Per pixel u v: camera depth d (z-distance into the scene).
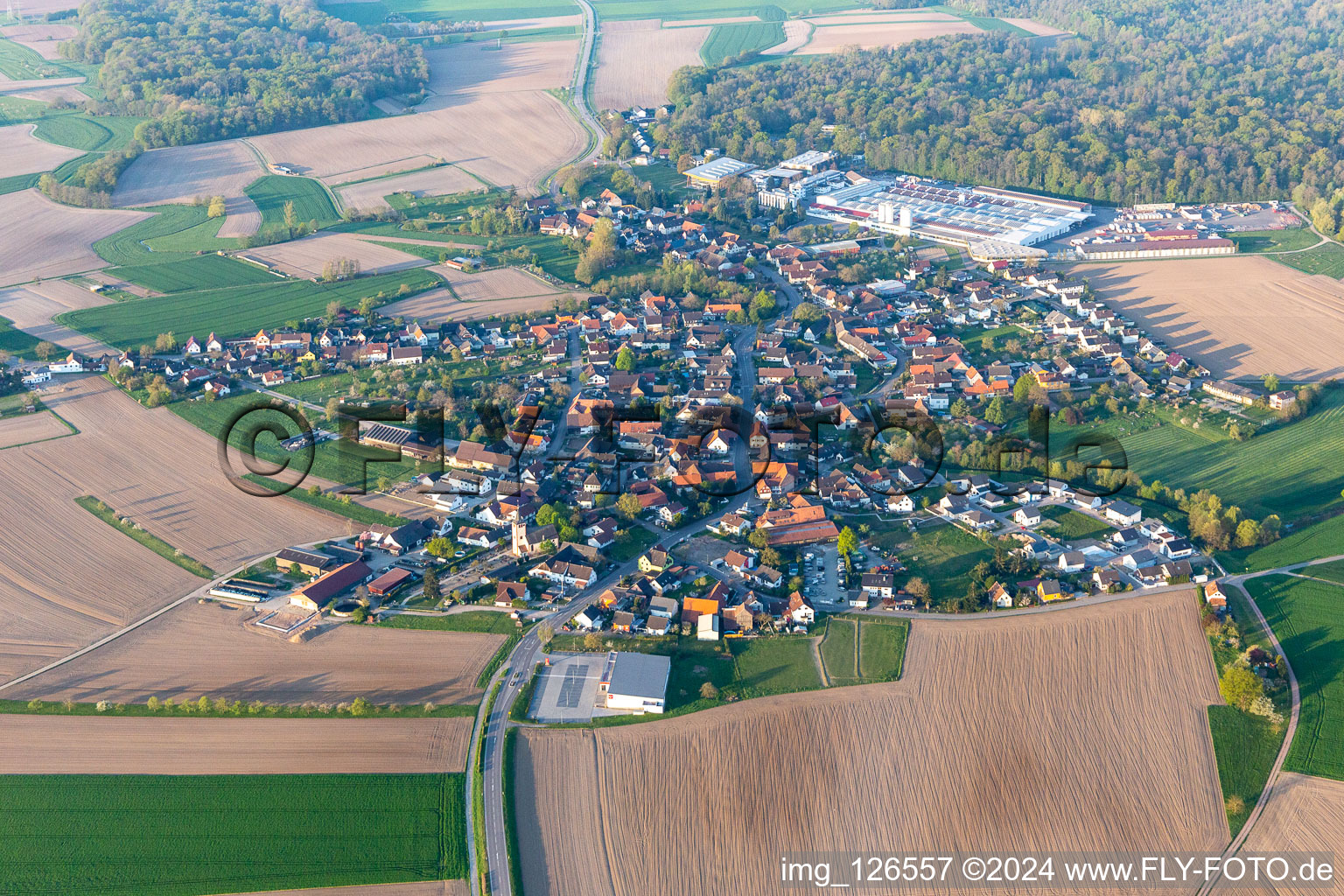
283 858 190.25
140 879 187.38
